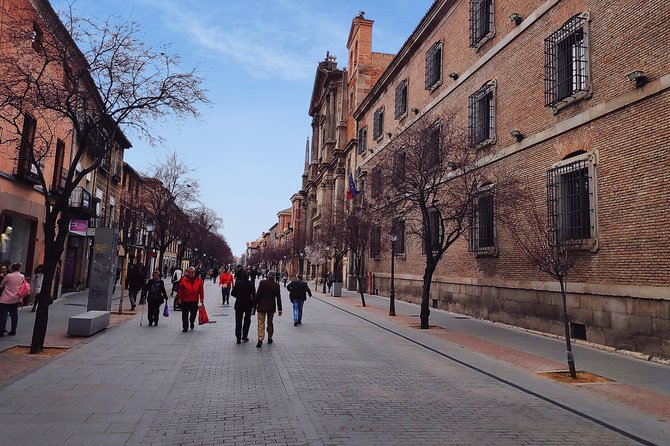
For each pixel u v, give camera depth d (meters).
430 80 25.05
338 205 40.16
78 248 28.94
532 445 5.41
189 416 6.01
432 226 23.39
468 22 21.23
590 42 13.36
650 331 10.90
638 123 11.61
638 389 8.20
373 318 19.41
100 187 30.72
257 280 66.50
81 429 5.36
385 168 18.62
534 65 16.05
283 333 14.17
